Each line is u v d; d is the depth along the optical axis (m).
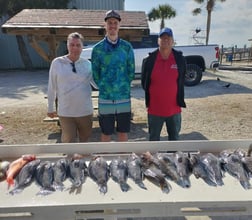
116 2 16.94
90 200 1.70
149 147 2.40
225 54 22.62
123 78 3.06
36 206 1.66
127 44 3.07
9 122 6.03
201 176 1.95
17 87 10.88
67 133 3.23
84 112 3.20
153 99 3.29
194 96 8.25
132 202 1.67
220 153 2.30
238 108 6.81
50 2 15.91
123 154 2.37
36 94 9.37
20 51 16.97
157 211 1.69
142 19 5.93
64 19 5.73
